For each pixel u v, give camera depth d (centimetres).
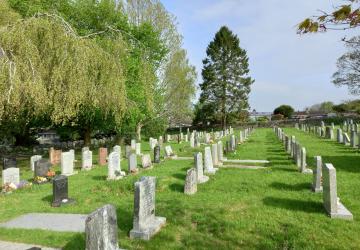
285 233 730
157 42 3162
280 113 8044
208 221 815
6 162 1783
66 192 1066
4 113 1361
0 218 920
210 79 6166
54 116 1411
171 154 2145
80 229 805
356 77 4912
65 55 1371
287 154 2045
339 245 668
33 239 749
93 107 1658
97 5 2609
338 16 339
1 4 1595
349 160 1677
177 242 718
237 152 2209
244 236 729
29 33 1325
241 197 1027
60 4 2433
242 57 6309
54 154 2088
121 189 1220
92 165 1909
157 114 3956
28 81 1259
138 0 3912
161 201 1005
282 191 1088
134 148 2738
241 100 6234
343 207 862
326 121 5666
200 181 1266
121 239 730
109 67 1548
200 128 6328
